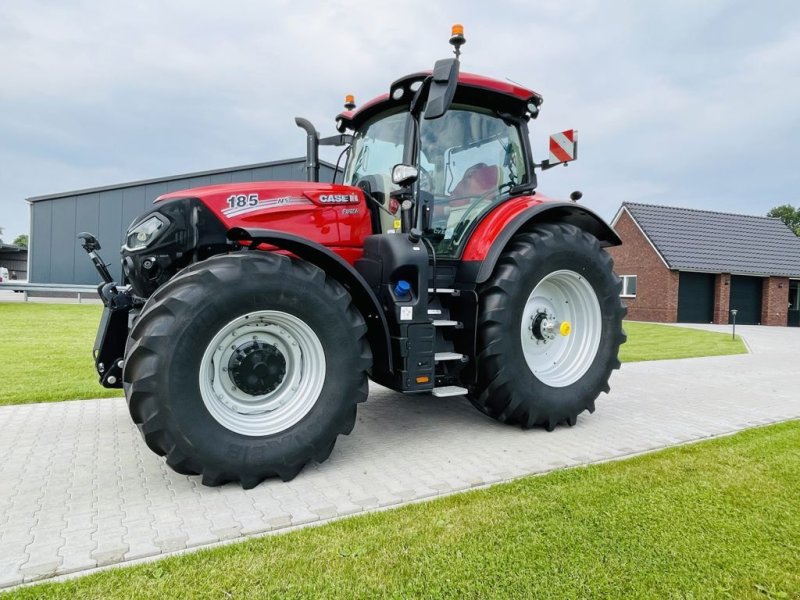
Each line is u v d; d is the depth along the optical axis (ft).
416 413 14.64
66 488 9.14
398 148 12.48
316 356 10.09
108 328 10.93
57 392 16.24
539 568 6.73
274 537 7.44
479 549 7.16
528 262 12.39
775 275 71.26
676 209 79.10
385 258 11.06
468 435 12.62
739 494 9.04
